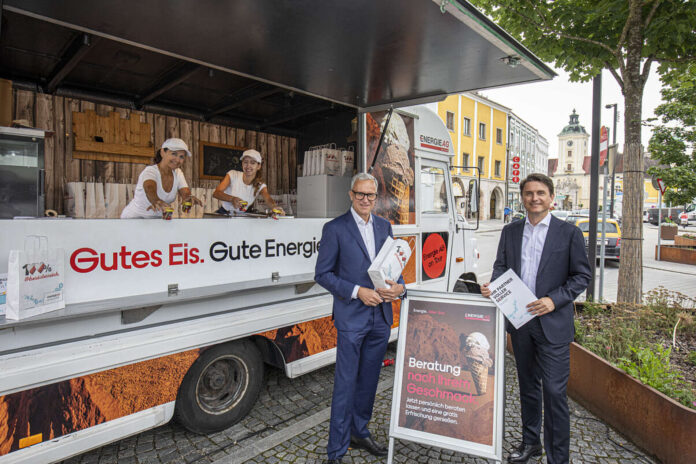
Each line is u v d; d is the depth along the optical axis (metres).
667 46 4.70
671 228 21.25
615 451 2.82
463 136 34.62
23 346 2.05
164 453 2.77
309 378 4.02
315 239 3.59
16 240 2.08
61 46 3.59
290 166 6.02
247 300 3.06
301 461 2.70
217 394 3.05
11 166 3.21
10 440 2.00
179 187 3.44
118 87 4.54
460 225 5.41
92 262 2.34
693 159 10.92
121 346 2.36
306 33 2.88
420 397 2.55
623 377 3.02
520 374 2.72
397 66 3.48
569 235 2.50
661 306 4.97
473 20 2.54
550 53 5.29
